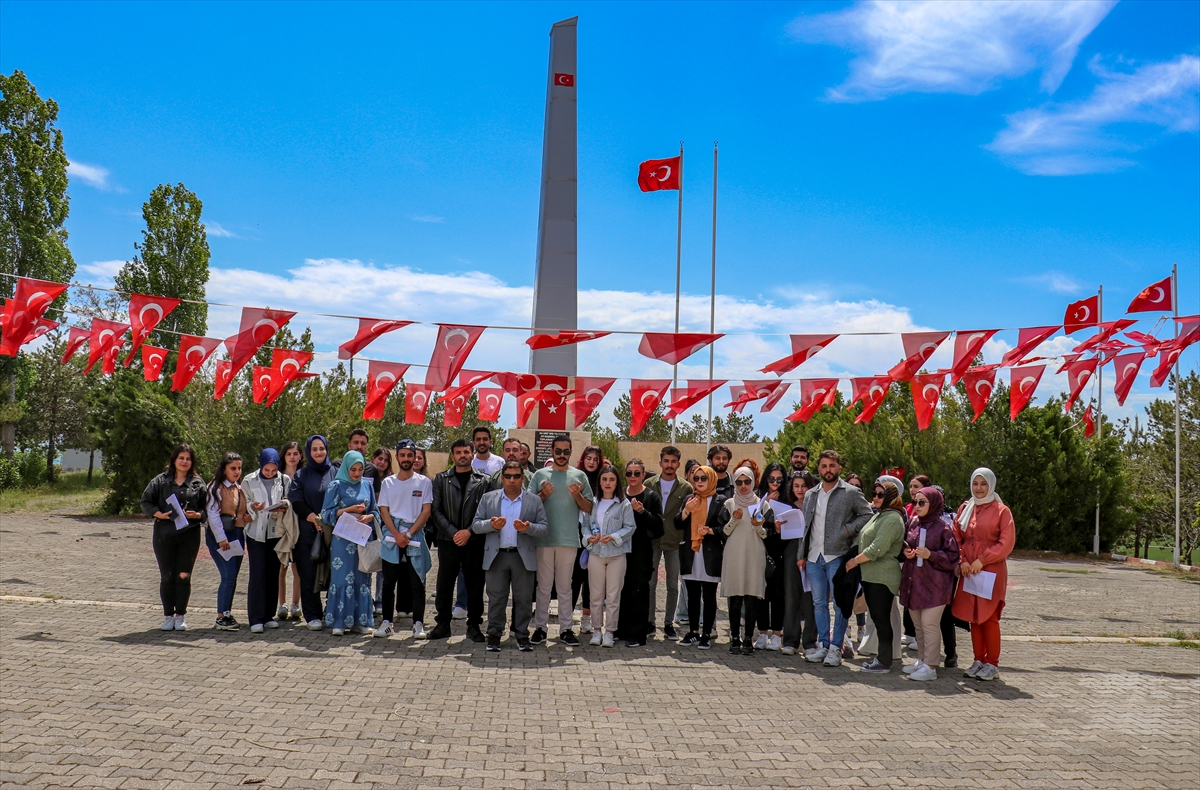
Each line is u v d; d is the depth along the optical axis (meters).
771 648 8.45
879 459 23.91
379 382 10.07
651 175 20.00
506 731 5.55
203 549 15.79
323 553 8.48
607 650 8.14
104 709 5.62
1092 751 5.61
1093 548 22.28
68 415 43.53
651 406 10.45
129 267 35.62
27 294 8.59
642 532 8.45
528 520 7.95
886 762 5.25
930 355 9.17
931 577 7.40
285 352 9.81
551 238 14.41
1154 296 15.98
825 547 7.94
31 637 7.62
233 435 21.09
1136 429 28.75
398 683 6.60
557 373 14.22
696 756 5.23
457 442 8.41
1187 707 6.80
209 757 4.86
